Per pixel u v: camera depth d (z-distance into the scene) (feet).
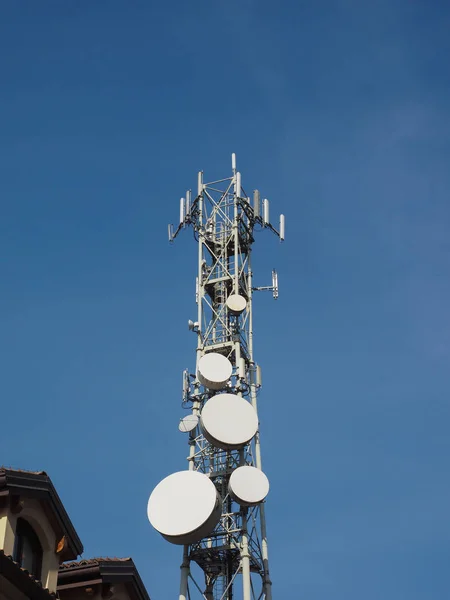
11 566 83.97
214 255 185.16
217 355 166.40
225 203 189.37
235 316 177.78
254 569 152.25
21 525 91.91
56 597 92.53
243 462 158.30
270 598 148.77
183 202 190.70
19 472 91.09
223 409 156.46
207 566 154.92
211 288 183.01
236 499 149.48
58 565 95.35
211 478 161.89
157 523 140.97
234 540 153.99
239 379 167.73
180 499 142.10
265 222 187.11
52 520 94.94
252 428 155.84
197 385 168.45
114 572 101.45
